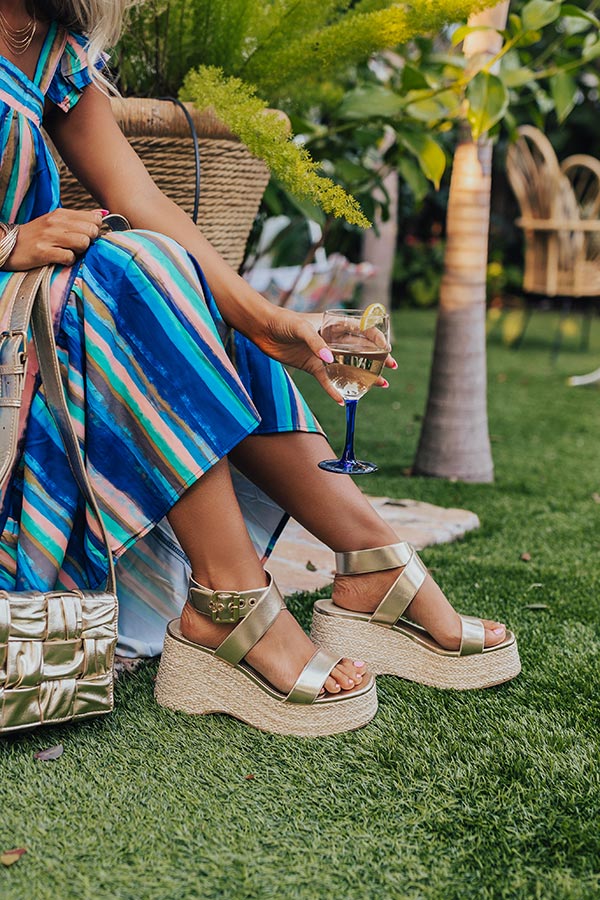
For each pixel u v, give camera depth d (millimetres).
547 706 1427
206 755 1232
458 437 3031
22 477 1241
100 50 1412
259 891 976
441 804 1148
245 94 1699
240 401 1224
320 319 1391
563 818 1130
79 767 1186
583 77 8195
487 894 989
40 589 1227
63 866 996
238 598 1281
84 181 1457
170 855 1025
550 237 5395
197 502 1241
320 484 1434
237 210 2033
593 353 6309
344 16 2121
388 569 1470
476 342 2980
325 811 1124
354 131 2686
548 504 2793
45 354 1182
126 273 1185
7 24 1291
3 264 1200
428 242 9172
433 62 2717
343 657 1354
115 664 1490
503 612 1847
